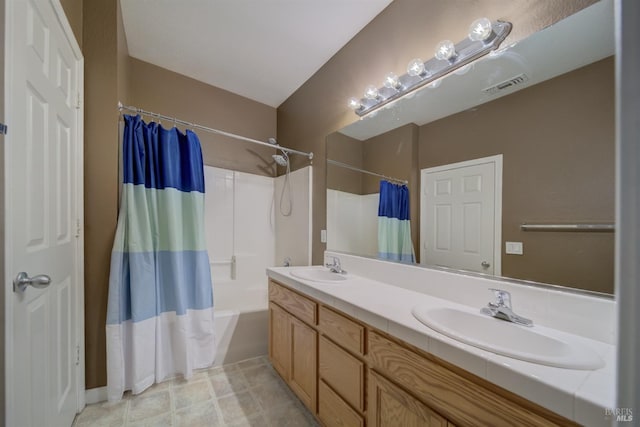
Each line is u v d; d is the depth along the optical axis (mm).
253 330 2199
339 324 1250
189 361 1872
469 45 1239
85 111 1574
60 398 1216
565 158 934
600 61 874
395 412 938
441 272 1285
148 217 1754
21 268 854
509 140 1099
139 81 2344
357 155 1934
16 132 829
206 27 1947
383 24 1768
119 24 1720
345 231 2021
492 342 966
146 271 1727
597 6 889
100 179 1614
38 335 978
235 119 2881
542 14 1021
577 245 902
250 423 1466
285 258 2799
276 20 1878
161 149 1874
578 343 805
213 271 2713
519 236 1055
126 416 1492
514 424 630
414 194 1508
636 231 304
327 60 2311
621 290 316
